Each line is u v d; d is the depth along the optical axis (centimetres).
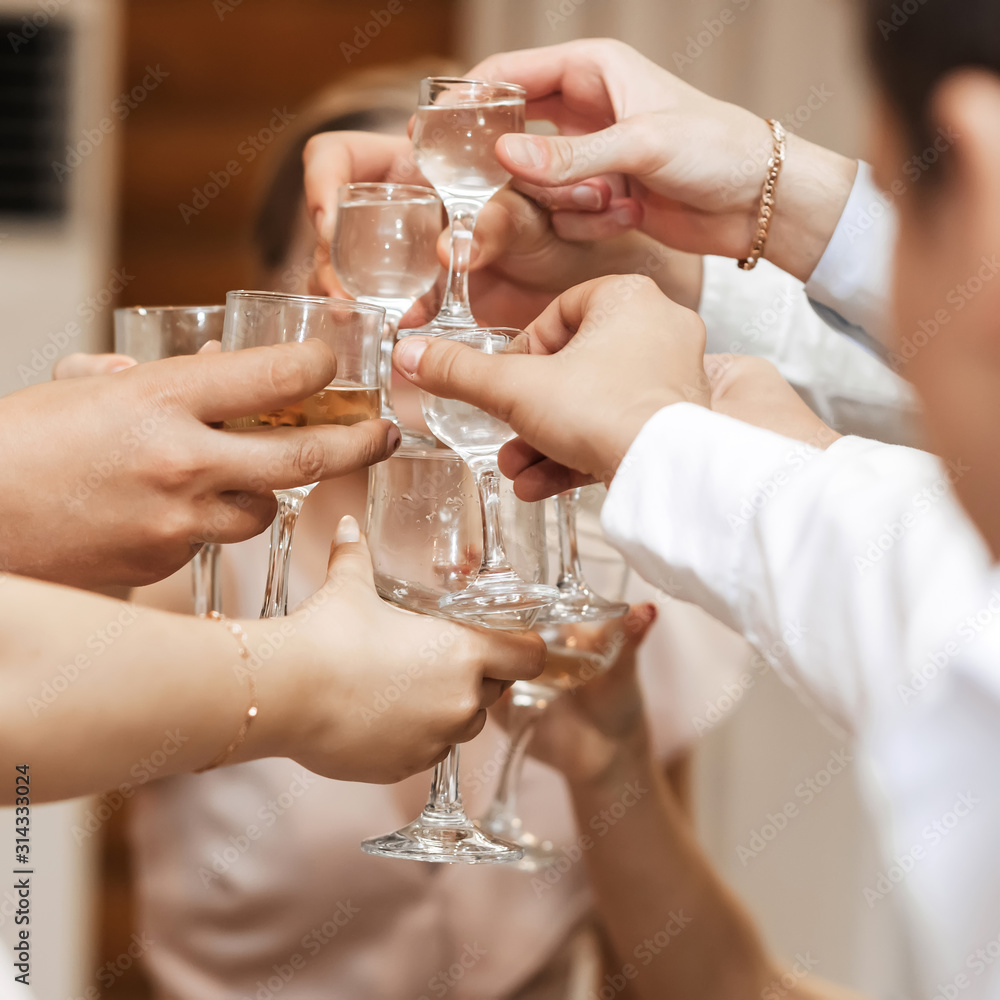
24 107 315
